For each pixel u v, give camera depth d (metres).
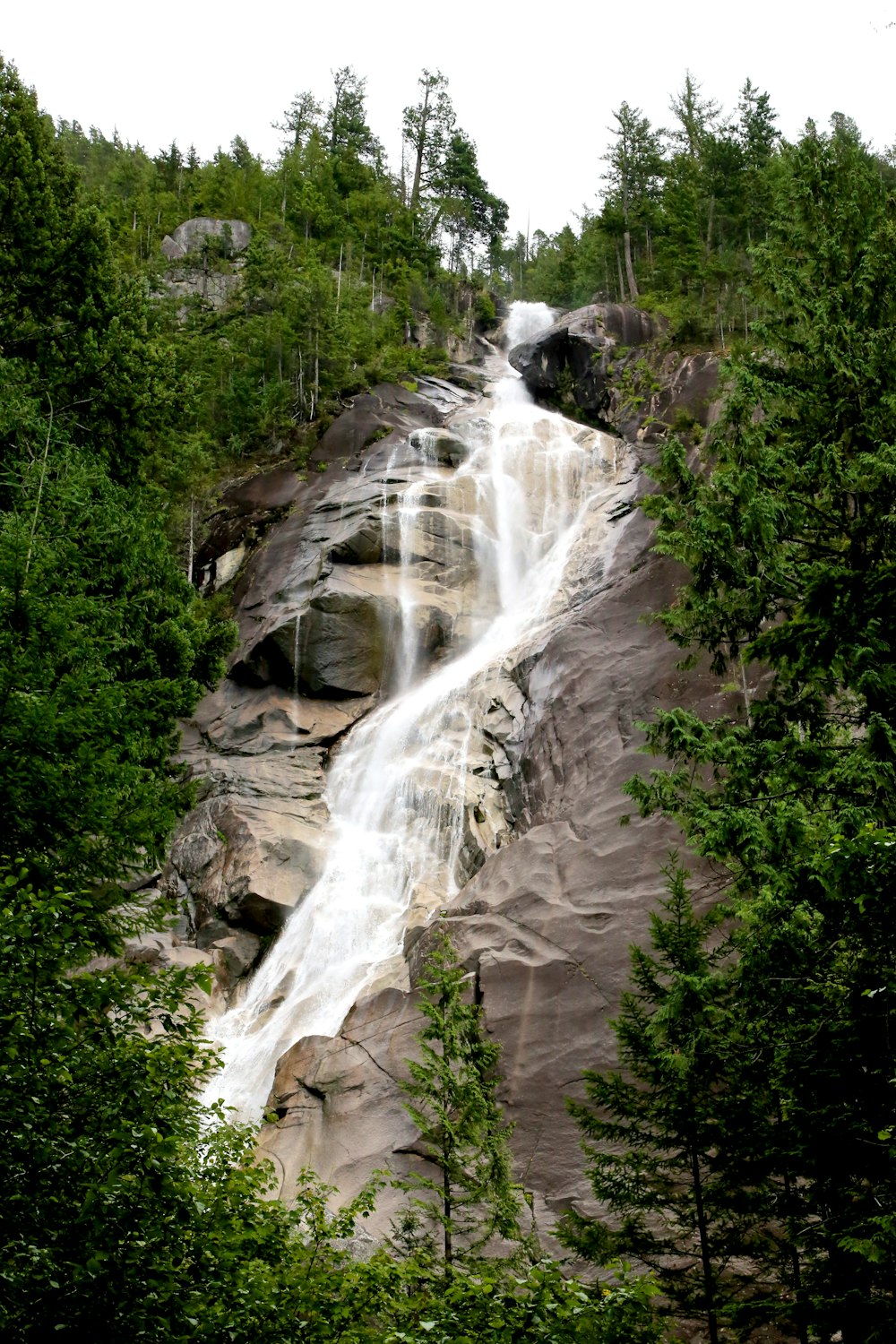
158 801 14.77
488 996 23.09
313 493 47.88
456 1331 9.55
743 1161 12.95
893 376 15.87
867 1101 11.32
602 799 25.78
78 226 29.67
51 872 12.32
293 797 34.47
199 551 47.38
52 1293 8.04
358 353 61.84
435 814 31.70
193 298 68.69
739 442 16.05
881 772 12.02
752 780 13.59
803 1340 11.95
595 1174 14.24
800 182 20.06
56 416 27.11
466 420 51.28
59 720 12.82
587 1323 9.47
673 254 62.88
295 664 38.66
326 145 105.19
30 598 13.88
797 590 14.79
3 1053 8.48
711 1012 13.23
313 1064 23.95
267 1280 9.95
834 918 11.90
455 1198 15.46
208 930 30.83
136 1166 8.65
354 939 29.11
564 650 30.92
